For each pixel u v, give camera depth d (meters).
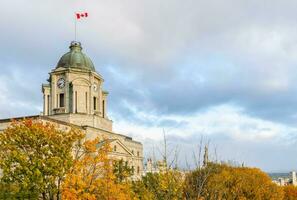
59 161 34.50
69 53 114.50
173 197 19.95
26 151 37.12
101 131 103.12
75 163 33.09
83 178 31.36
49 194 34.53
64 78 109.00
